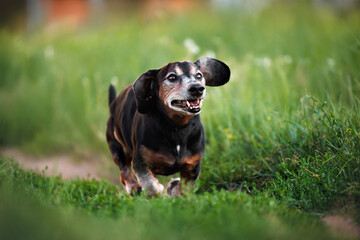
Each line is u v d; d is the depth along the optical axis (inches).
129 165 317.1
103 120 483.2
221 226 195.3
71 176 423.8
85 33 898.1
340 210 244.2
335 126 291.3
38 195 244.2
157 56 552.4
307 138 302.0
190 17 786.2
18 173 303.1
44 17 1278.3
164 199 243.8
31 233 189.2
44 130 539.8
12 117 557.3
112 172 406.6
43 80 598.9
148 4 1117.7
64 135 521.3
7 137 546.6
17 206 208.5
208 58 273.6
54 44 796.0
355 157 258.2
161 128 259.3
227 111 378.3
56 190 273.3
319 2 745.0
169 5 1043.9
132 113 281.9
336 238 207.8
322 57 465.7
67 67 608.1
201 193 308.2
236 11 765.3
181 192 275.7
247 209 221.3
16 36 853.8
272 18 706.2
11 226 193.0
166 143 261.4
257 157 316.8
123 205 233.0
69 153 497.7
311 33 569.3
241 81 438.9
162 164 267.1
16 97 586.6
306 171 272.8
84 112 514.0
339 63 419.5
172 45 580.4
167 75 250.2
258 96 394.9
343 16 674.2
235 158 334.0
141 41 658.2
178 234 192.5
